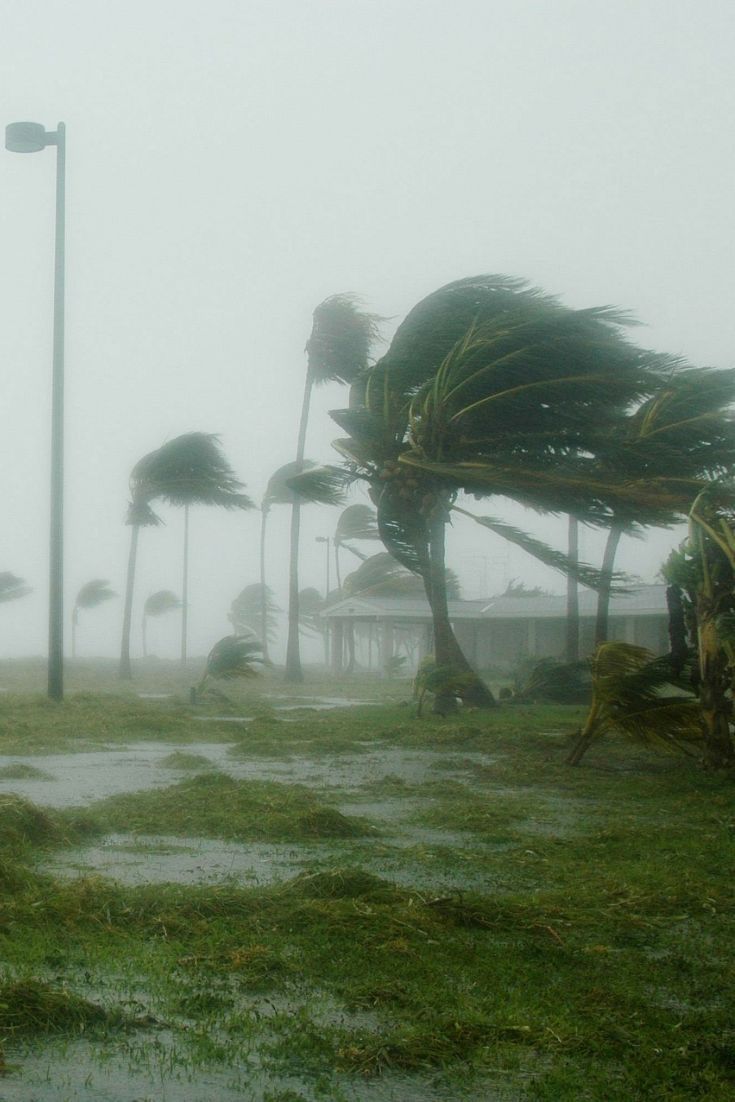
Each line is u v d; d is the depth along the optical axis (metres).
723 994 4.95
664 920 6.27
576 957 5.46
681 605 13.52
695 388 23.89
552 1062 4.13
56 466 23.33
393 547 23.97
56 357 23.02
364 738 17.67
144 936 5.66
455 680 22.20
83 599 63.91
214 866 7.49
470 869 7.54
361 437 23.83
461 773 13.43
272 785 11.32
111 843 8.36
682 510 20.77
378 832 9.02
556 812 10.40
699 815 10.14
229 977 5.04
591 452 24.16
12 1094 3.76
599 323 21.95
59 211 22.92
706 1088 3.91
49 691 23.34
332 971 5.13
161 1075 3.94
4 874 6.50
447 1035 4.33
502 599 55.47
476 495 23.62
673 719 13.37
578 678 26.91
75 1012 4.44
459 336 22.55
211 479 42.66
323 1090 3.85
